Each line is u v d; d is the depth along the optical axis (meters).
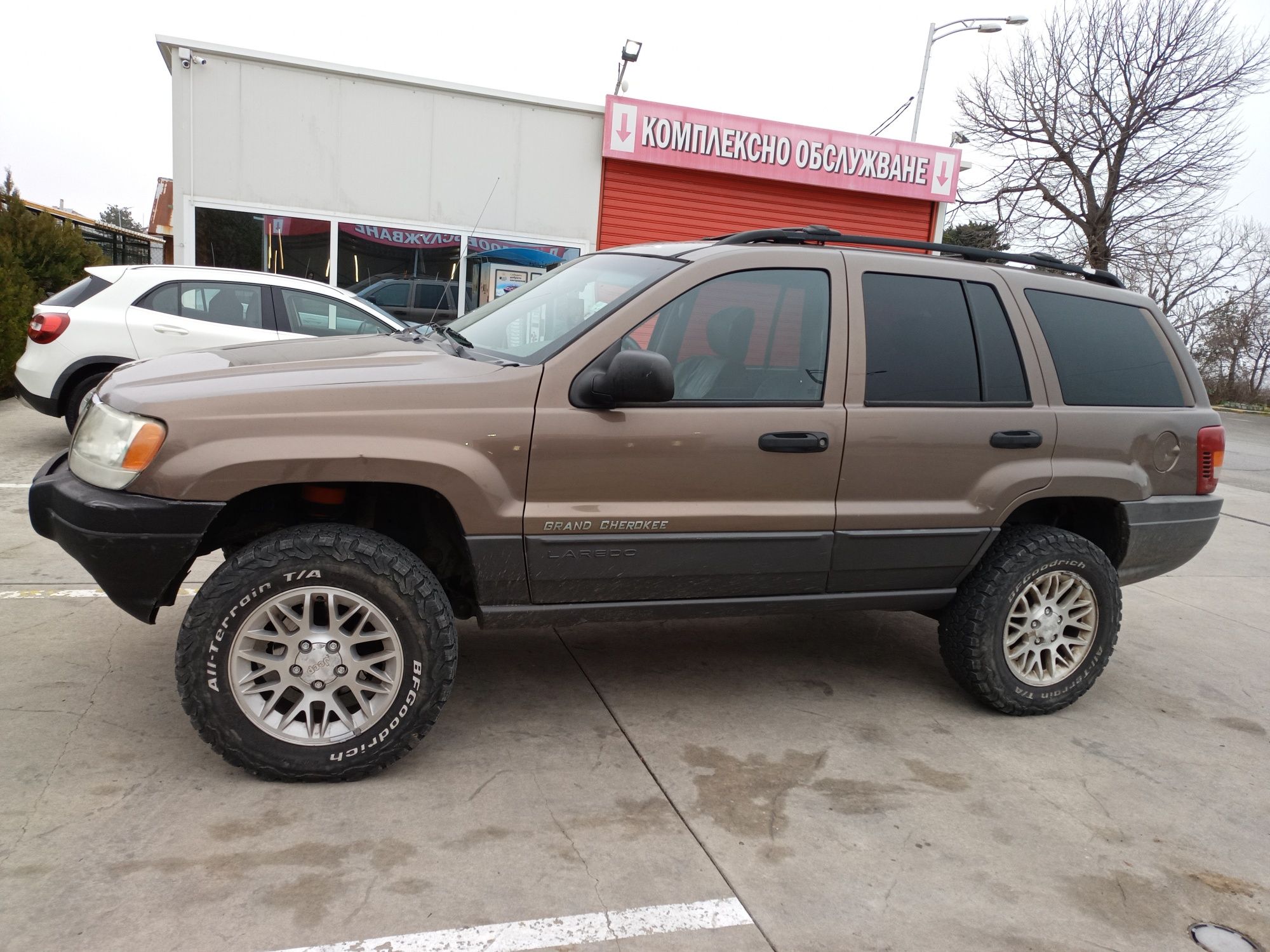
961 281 3.55
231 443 2.62
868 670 4.15
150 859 2.37
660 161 12.09
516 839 2.58
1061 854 2.74
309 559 2.68
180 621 4.03
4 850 2.35
